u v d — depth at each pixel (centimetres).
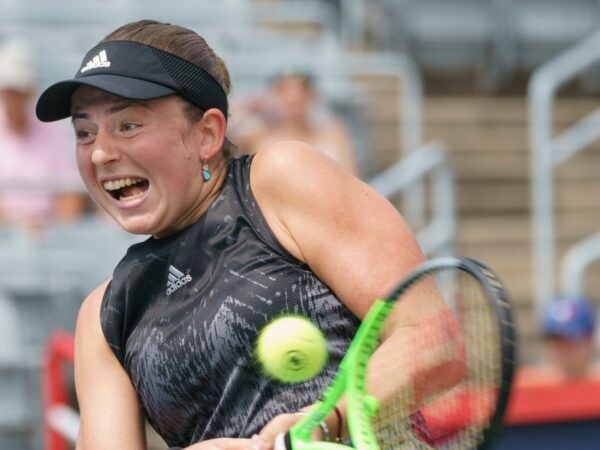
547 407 1669
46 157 2241
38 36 2856
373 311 693
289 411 770
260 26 3259
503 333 601
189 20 3131
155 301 811
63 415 1647
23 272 2047
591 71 3678
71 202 2142
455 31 3653
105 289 859
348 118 2845
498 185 3238
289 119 2336
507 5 3672
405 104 2945
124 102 783
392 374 716
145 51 786
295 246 779
